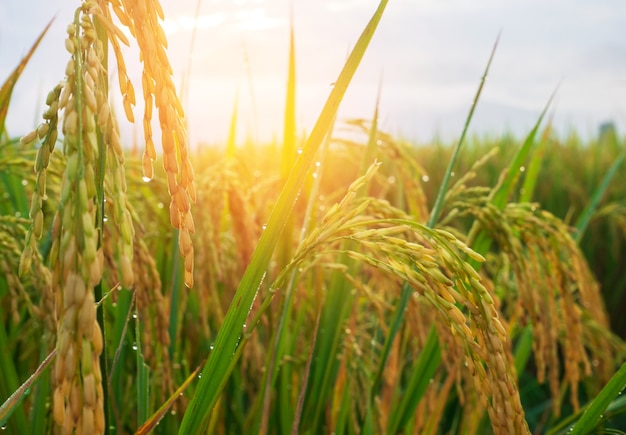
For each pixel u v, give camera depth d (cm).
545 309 68
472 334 44
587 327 94
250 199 91
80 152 31
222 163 88
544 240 69
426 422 85
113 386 70
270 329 76
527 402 153
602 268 208
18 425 57
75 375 30
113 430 66
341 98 43
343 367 79
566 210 234
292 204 43
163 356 59
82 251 30
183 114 35
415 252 42
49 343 52
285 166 70
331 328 72
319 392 73
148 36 34
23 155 72
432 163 291
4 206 96
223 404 82
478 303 42
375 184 112
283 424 74
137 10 34
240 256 80
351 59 43
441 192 66
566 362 73
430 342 72
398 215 59
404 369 106
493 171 277
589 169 257
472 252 42
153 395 67
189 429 44
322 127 43
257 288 44
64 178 30
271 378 62
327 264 63
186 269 35
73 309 29
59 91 33
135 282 54
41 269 53
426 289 42
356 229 45
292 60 69
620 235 204
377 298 71
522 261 66
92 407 29
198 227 75
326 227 45
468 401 83
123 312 71
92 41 33
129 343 80
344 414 74
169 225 89
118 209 31
